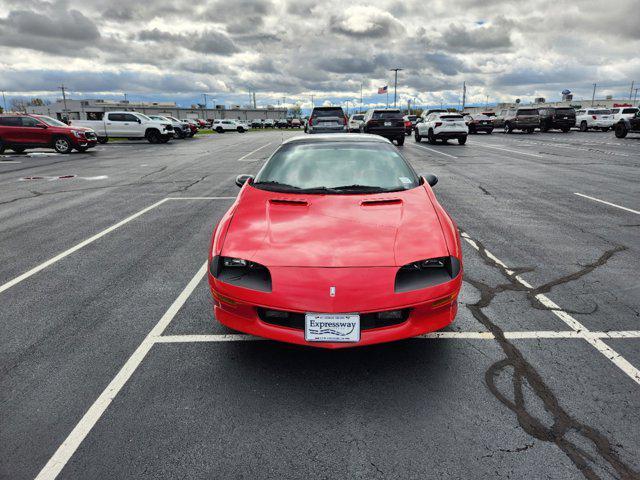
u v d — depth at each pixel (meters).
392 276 2.51
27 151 20.16
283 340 2.54
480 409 2.31
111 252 4.97
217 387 2.53
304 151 4.02
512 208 6.96
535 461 1.97
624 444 2.06
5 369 2.72
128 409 2.34
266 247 2.70
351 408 2.34
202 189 9.08
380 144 4.16
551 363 2.72
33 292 3.89
